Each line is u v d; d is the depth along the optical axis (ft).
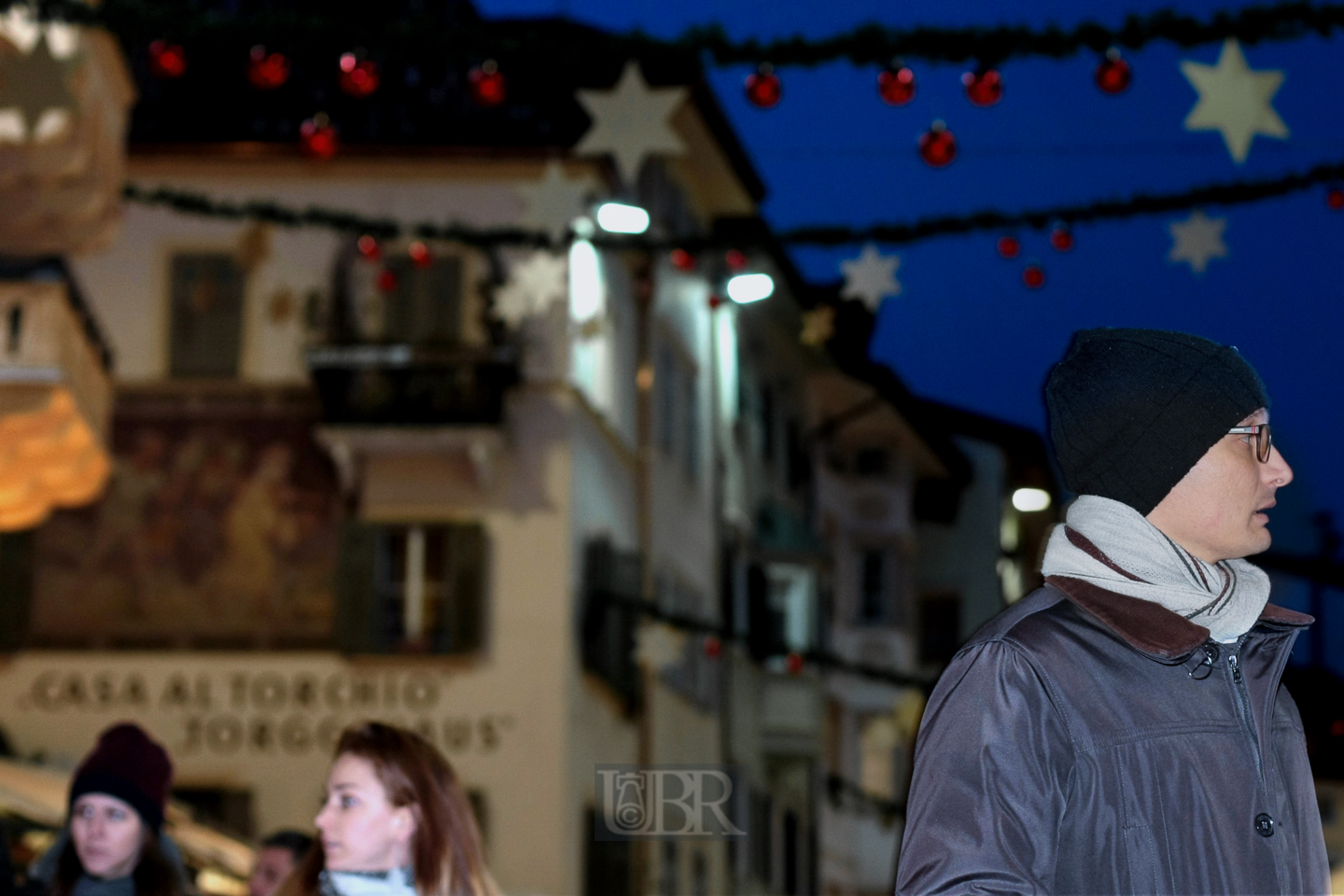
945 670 10.82
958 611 166.91
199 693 90.74
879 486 159.63
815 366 148.05
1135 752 10.43
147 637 91.20
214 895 56.59
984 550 168.25
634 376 106.42
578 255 95.25
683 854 104.06
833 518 155.94
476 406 90.63
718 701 118.11
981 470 169.99
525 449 93.04
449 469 92.58
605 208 69.82
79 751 90.12
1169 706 10.55
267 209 43.39
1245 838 10.43
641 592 99.81
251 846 60.23
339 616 91.04
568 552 92.38
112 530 92.07
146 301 93.66
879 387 143.33
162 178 94.63
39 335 64.23
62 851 21.42
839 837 147.43
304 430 92.73
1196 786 10.43
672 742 107.45
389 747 17.07
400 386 90.99
